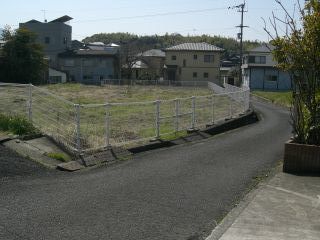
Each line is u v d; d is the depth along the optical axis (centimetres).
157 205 573
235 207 573
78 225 488
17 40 4759
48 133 974
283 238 465
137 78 6612
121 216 524
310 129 807
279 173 773
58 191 628
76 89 4000
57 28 6644
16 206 548
